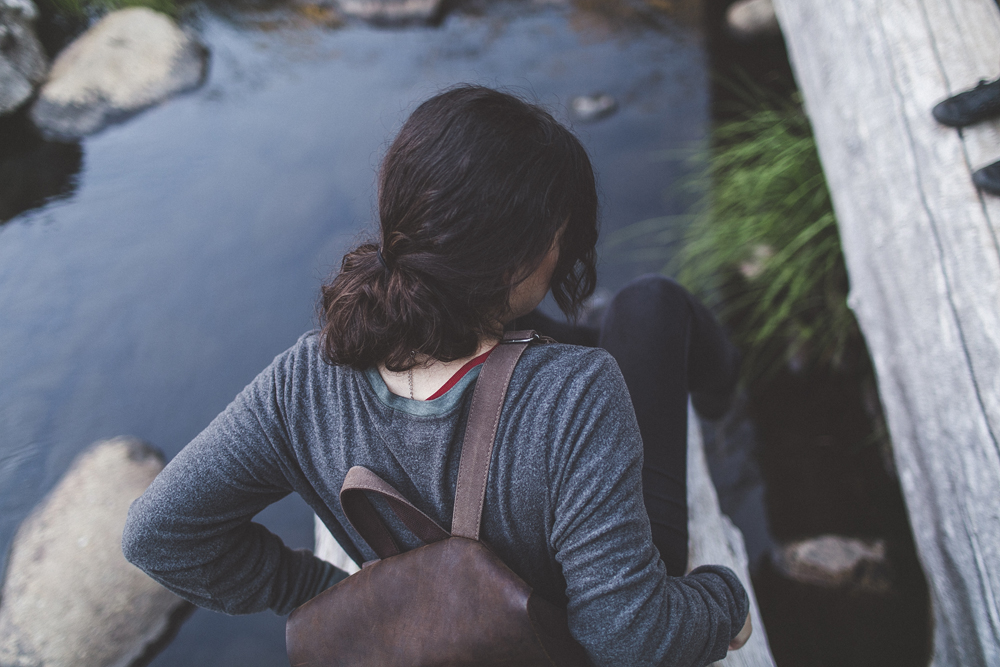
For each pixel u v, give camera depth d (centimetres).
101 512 227
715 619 76
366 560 87
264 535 88
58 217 331
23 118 371
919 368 153
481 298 67
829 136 207
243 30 435
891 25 179
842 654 187
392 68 401
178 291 297
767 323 254
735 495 224
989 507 126
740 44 376
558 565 76
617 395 70
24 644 201
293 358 79
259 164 347
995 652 125
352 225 311
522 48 404
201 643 206
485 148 64
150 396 264
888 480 219
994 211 141
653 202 307
